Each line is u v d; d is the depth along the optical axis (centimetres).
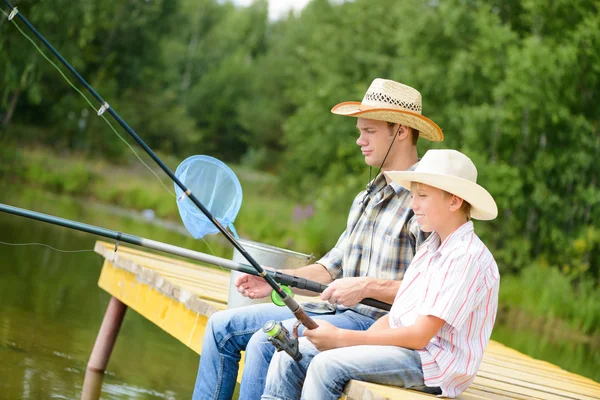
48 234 1648
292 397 415
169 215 2858
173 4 4447
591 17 2342
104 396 654
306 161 3575
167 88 5925
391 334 397
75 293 1056
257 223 2922
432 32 2733
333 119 3359
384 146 489
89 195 3055
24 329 814
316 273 516
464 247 398
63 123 3600
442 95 2694
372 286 446
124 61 4244
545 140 2408
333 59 3519
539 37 2480
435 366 399
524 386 518
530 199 2409
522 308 1970
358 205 495
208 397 473
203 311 570
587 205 2386
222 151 6094
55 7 2986
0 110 3422
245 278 505
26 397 608
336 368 389
